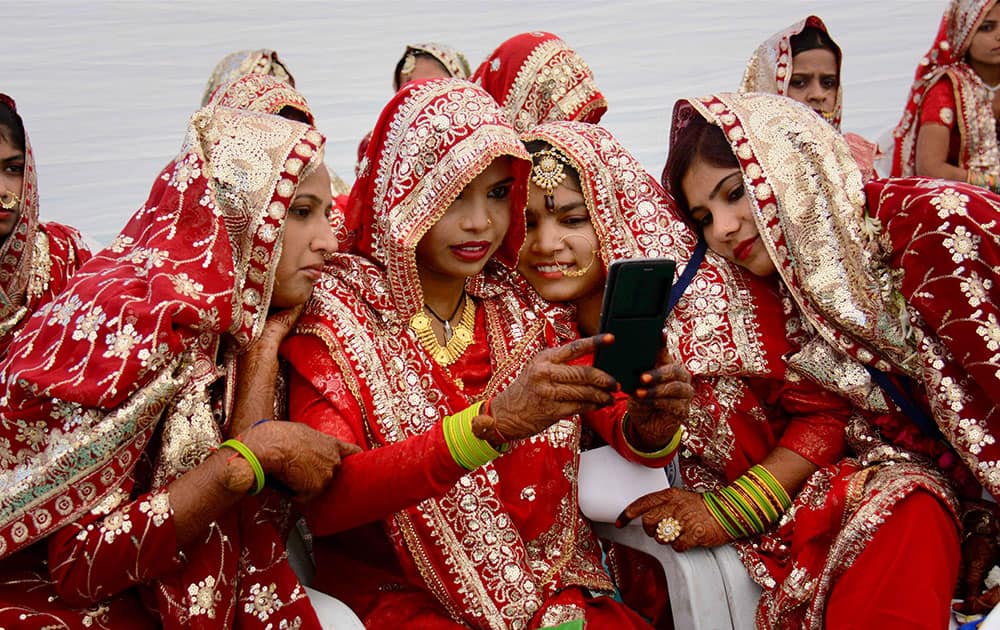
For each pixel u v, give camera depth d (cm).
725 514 236
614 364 192
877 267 235
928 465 235
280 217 203
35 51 457
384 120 229
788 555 236
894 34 534
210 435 191
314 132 211
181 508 182
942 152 454
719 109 248
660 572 263
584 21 518
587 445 266
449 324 237
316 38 500
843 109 542
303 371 212
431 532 213
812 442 243
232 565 195
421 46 463
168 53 474
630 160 255
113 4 464
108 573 182
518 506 226
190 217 197
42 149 461
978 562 232
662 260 179
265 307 208
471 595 213
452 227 221
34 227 285
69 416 183
